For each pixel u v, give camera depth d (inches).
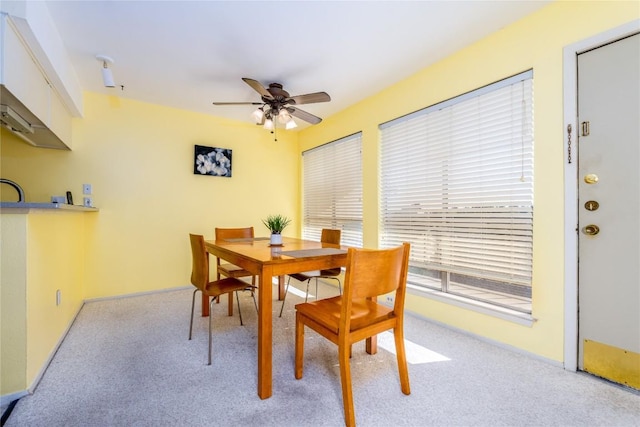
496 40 80.8
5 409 53.1
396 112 112.0
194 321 96.9
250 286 82.4
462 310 88.1
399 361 58.6
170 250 133.7
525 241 75.9
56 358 71.8
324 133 153.9
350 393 49.3
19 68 63.9
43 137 94.7
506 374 65.6
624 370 60.2
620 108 60.4
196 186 140.5
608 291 62.1
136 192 125.8
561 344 68.4
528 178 75.1
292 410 53.7
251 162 157.9
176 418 51.4
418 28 79.0
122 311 106.0
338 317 56.1
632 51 58.8
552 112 69.9
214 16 73.4
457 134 91.7
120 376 64.3
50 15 71.7
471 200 88.0
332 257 67.8
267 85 111.9
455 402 55.9
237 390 59.6
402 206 111.3
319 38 83.2
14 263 57.2
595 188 63.6
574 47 66.1
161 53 90.0
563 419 51.4
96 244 117.8
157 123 130.4
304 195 173.0
